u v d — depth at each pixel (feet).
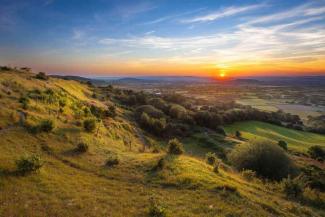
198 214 48.70
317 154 240.94
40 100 147.74
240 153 125.70
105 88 455.63
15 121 101.24
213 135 274.77
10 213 41.60
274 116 496.23
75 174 67.72
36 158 62.59
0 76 177.78
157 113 316.81
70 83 317.63
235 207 52.85
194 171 73.41
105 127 158.20
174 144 104.37
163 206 50.83
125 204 51.24
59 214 43.80
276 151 120.37
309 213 58.95
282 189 76.69
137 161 85.15
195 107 480.23
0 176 54.80
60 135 101.55
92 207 48.16
